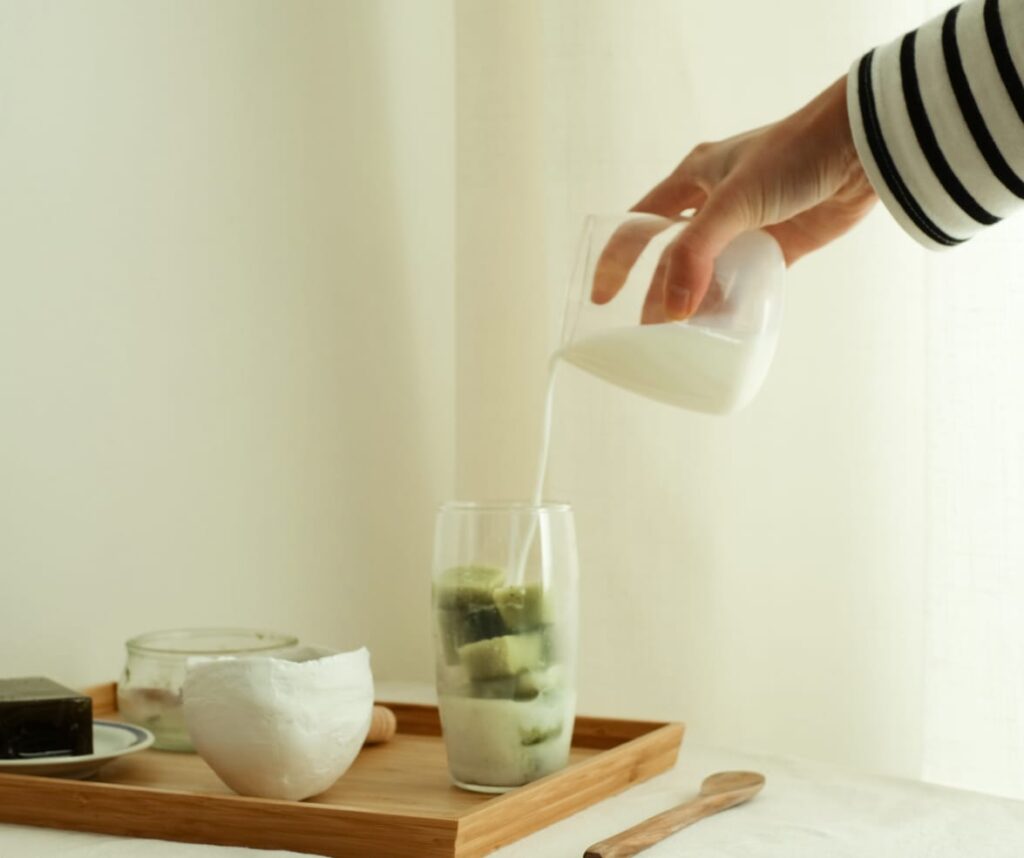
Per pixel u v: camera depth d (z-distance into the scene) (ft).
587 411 4.14
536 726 2.63
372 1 4.41
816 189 2.96
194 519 3.74
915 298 4.02
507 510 2.67
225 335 3.84
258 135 3.96
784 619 4.10
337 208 4.26
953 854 2.27
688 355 2.95
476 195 4.47
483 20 4.48
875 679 4.01
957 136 2.68
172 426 3.68
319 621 4.17
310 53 4.15
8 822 2.45
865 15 4.01
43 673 3.33
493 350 4.45
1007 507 3.75
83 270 3.43
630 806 2.62
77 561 3.42
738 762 3.07
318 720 2.46
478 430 4.45
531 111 4.50
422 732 3.31
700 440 4.08
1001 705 3.75
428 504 4.64
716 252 2.92
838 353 4.04
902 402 4.02
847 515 4.03
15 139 3.25
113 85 3.51
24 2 3.27
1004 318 3.75
